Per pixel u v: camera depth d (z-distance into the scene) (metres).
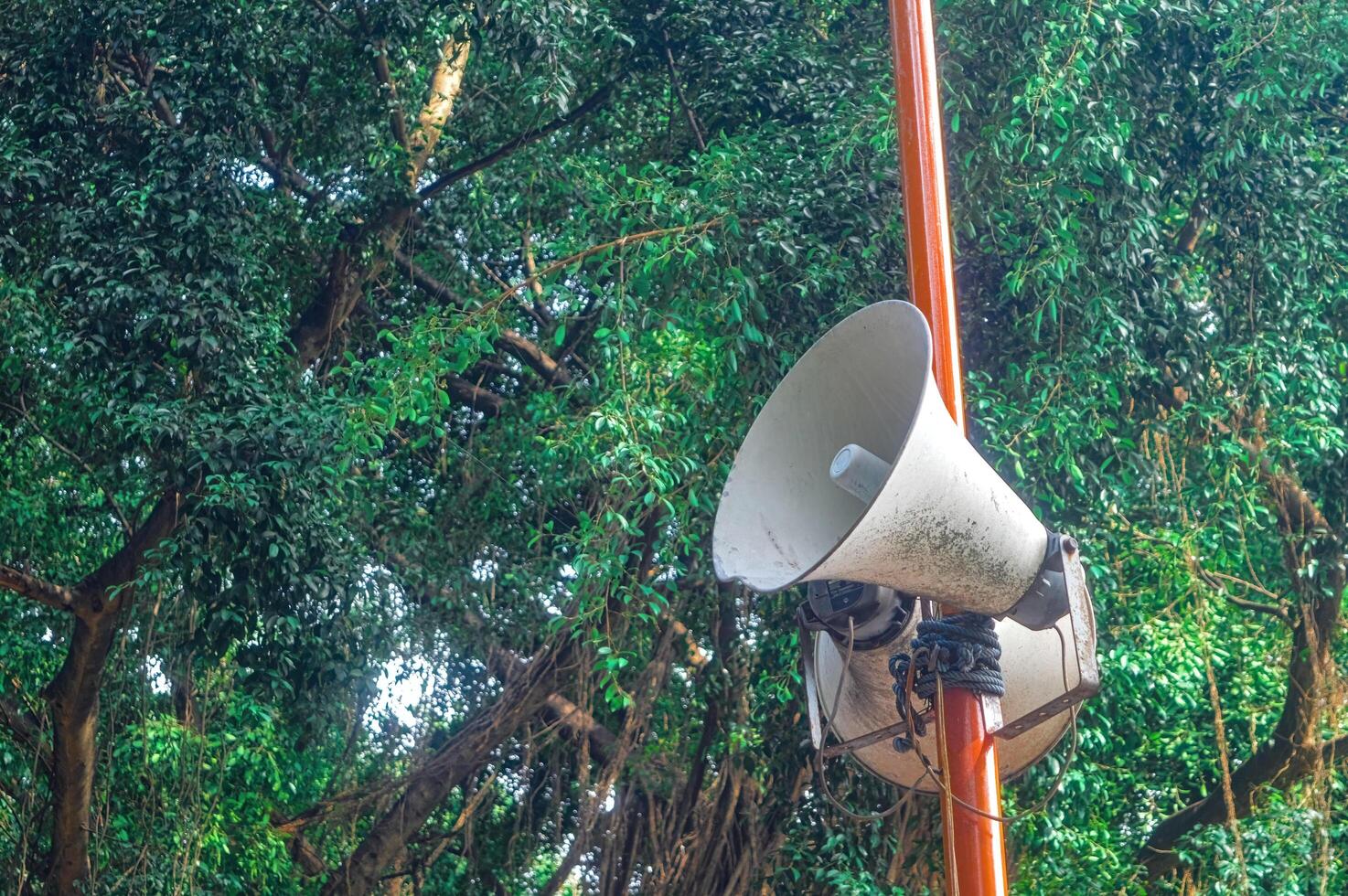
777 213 8.70
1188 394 9.38
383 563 11.26
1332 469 10.30
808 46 10.02
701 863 10.39
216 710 11.29
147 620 10.73
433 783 11.59
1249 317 9.35
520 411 11.52
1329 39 8.93
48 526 10.98
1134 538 9.73
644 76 10.73
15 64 9.85
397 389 8.58
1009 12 8.46
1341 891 10.65
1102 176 8.78
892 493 3.55
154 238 9.16
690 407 8.96
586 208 9.73
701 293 8.69
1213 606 10.62
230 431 8.91
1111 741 11.06
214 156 9.37
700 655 10.96
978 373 8.55
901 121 4.53
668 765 11.09
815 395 4.23
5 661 11.09
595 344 11.32
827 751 4.60
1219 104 9.26
